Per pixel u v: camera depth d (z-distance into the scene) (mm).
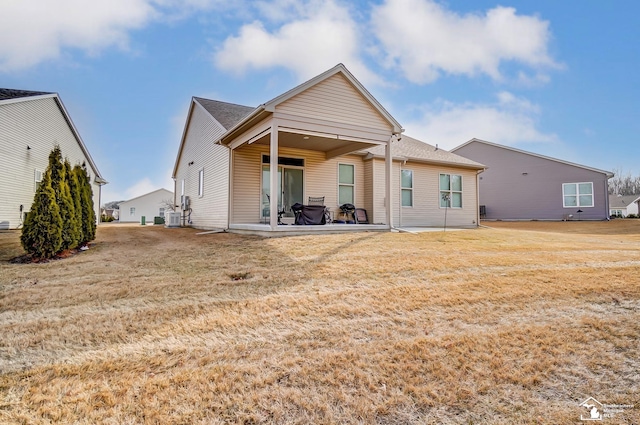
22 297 4082
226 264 5730
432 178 14781
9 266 5793
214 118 12789
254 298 4066
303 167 12250
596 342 3176
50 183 6703
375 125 10352
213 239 8930
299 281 4738
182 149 18031
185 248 7539
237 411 2152
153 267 5648
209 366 2635
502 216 23594
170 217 15914
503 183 23625
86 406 2146
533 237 10211
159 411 2121
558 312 3857
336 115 9664
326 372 2594
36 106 15352
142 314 3584
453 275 5180
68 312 3633
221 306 3816
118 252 7254
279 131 9266
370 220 13016
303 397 2305
